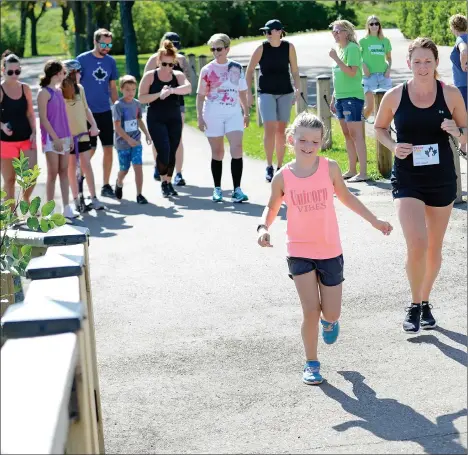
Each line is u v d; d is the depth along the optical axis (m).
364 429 6.16
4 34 82.81
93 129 14.09
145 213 13.70
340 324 8.42
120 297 9.62
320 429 6.20
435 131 7.76
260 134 21.52
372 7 78.50
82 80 14.61
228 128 13.98
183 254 11.23
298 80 14.99
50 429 2.97
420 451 5.76
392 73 31.22
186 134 23.16
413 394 6.73
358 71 14.57
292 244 7.02
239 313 8.95
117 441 6.14
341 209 13.06
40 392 3.19
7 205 6.71
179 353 7.88
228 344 8.06
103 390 7.09
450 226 11.80
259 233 7.06
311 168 6.97
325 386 6.97
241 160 14.03
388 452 5.76
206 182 16.09
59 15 108.31
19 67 13.41
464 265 10.16
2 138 13.52
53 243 5.57
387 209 12.94
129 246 11.75
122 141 14.37
